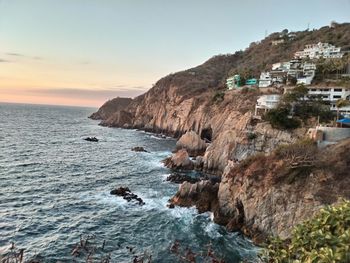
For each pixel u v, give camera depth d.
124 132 156.12
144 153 95.69
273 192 37.19
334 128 44.81
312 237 12.61
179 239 37.28
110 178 64.56
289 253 13.91
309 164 37.12
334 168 35.34
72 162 79.31
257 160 42.84
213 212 44.09
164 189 57.34
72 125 193.12
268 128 61.16
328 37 136.00
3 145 98.31
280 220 35.66
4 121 189.50
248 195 39.53
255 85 111.62
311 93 72.62
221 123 102.06
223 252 34.41
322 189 34.22
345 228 12.68
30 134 133.25
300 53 122.38
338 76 84.94
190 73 179.25
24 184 57.06
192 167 73.75
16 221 40.66
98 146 109.00
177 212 45.22
